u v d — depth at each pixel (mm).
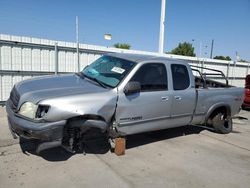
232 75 17891
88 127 4199
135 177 4055
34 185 3594
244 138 6668
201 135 6605
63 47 9805
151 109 4953
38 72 9359
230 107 6797
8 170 3947
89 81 4879
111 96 4352
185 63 5758
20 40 8773
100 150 4953
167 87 5246
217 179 4242
